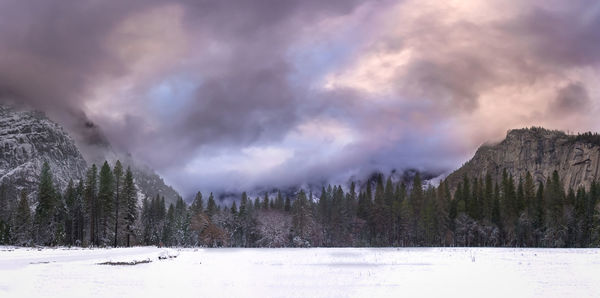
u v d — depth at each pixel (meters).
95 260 42.00
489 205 125.31
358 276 30.75
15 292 21.69
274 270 35.84
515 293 22.27
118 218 99.50
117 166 99.50
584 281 26.34
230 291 23.52
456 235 121.44
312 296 21.81
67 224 113.69
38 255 44.97
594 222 114.31
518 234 118.06
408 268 36.94
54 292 21.86
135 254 53.31
